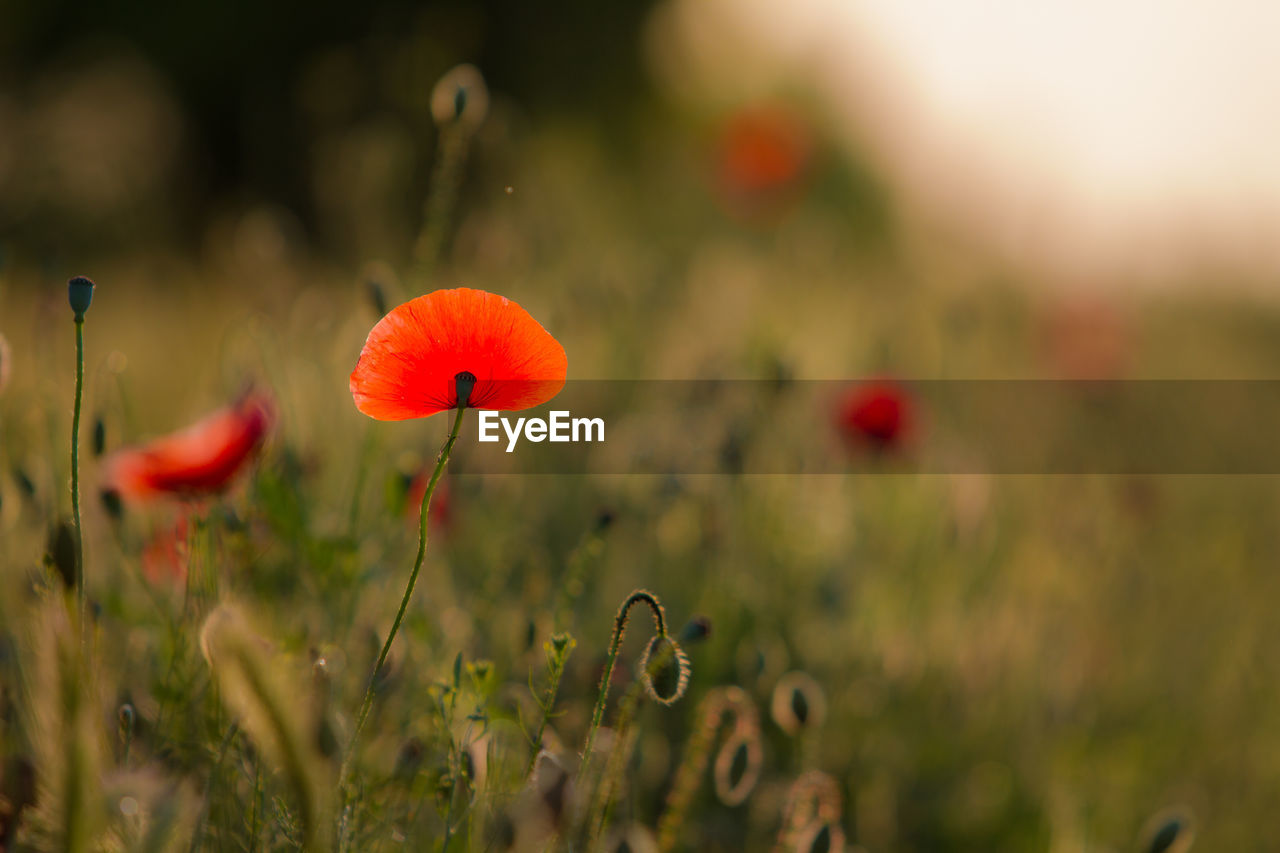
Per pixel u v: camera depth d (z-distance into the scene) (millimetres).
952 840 2797
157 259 7039
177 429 3623
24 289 5676
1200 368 6691
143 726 1903
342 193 5590
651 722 2553
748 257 6898
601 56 12578
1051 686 3172
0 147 7141
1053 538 3996
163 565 2191
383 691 1886
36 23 12516
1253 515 4902
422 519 1353
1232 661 3574
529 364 1384
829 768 2785
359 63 7457
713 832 2484
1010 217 7176
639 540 3223
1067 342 5988
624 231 7629
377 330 1353
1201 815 2982
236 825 1715
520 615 2414
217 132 11648
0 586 2072
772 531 3225
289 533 2066
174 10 12180
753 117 9180
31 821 1435
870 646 3127
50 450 2139
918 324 5641
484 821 1729
